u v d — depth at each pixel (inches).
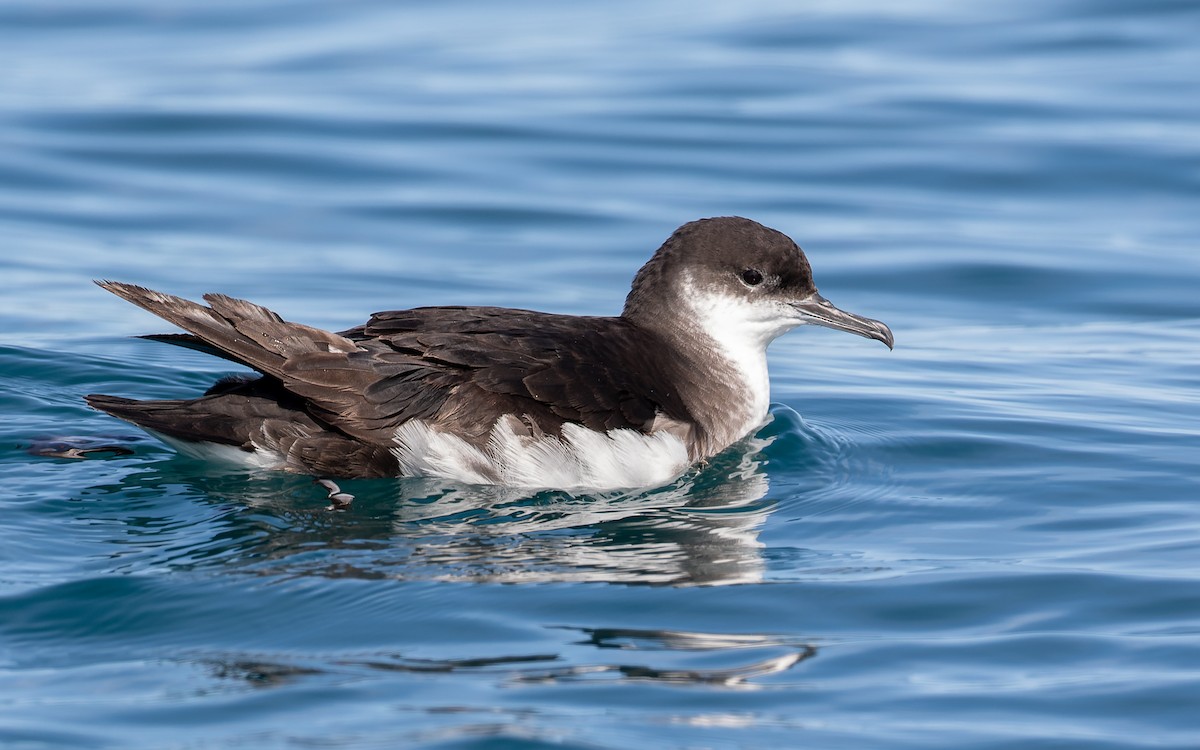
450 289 775.7
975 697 370.9
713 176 943.7
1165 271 824.9
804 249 849.5
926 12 1259.2
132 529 478.9
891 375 693.3
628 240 853.2
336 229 861.8
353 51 1158.3
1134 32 1183.6
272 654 394.0
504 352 521.0
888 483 549.0
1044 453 580.1
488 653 394.6
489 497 516.7
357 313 738.2
